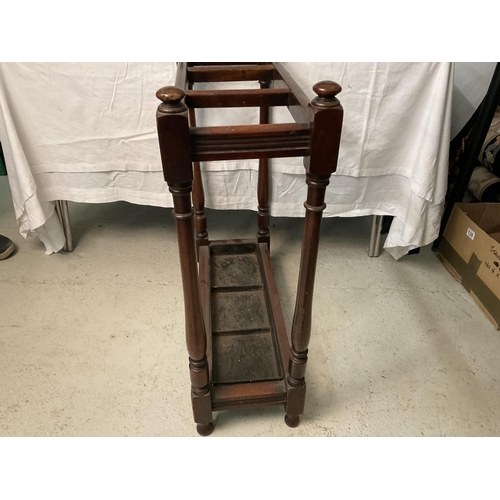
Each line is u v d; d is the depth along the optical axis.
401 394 0.99
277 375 0.93
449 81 1.05
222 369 0.95
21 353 1.07
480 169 1.45
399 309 1.22
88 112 1.15
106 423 0.92
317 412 0.95
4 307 1.20
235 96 0.85
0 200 1.71
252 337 1.05
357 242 1.50
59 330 1.13
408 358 1.07
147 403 0.96
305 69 1.07
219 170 1.27
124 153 1.22
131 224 1.58
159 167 1.25
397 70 1.06
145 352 1.08
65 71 1.09
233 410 0.96
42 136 1.19
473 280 1.24
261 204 1.26
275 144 0.60
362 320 1.18
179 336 1.12
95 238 1.50
